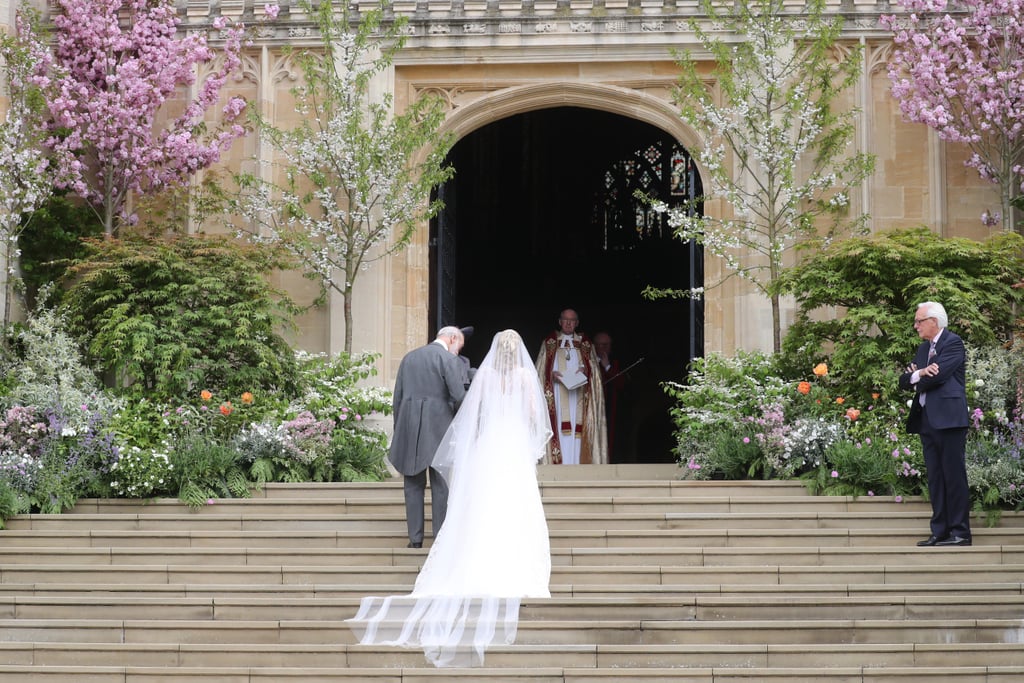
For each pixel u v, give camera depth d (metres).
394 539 9.09
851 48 13.45
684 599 7.96
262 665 7.57
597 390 14.63
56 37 13.55
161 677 7.39
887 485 9.77
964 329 11.13
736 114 13.34
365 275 13.55
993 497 9.34
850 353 11.34
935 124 12.53
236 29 13.59
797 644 7.59
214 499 9.80
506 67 13.91
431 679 7.28
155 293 11.95
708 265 13.60
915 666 7.39
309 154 12.99
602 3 13.73
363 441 11.38
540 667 7.43
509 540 8.12
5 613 8.20
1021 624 7.70
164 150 13.23
